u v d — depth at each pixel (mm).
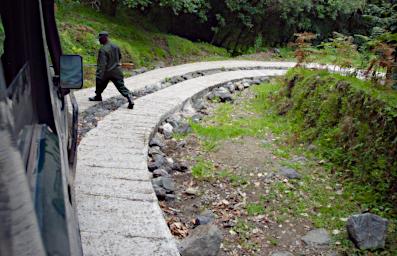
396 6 8039
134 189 4848
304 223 5301
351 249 4715
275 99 11062
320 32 26359
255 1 23453
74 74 3344
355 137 6953
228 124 9297
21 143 1722
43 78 2375
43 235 1414
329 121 7957
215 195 5898
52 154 2004
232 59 21000
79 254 1685
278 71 17344
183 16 22266
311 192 6105
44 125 2291
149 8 20688
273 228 5160
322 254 4645
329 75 8969
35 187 1632
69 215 1758
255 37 25109
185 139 8023
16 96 1803
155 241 3797
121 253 3574
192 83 12641
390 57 7219
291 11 24500
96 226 3980
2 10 2139
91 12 17578
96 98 9492
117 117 8070
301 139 8227
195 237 4293
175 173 6516
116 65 8711
